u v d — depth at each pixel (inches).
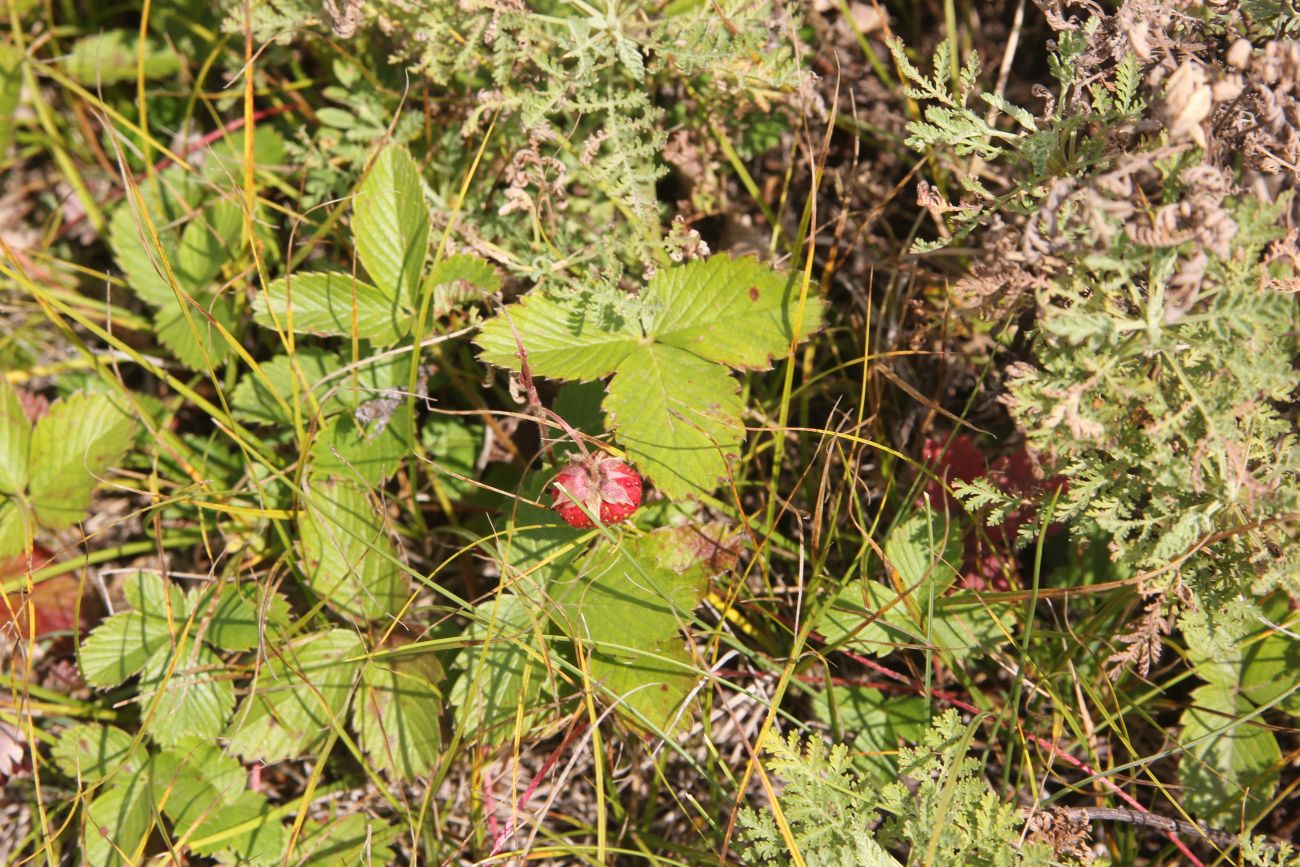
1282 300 17.0
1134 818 17.9
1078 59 18.0
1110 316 17.4
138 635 19.2
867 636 18.8
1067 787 18.0
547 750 19.3
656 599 18.4
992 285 17.8
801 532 19.1
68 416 20.0
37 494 19.9
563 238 19.3
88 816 18.6
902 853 18.4
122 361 21.2
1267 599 18.4
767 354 18.6
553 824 19.1
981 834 17.5
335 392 19.6
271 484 19.8
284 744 18.8
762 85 19.6
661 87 20.1
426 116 20.1
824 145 18.9
